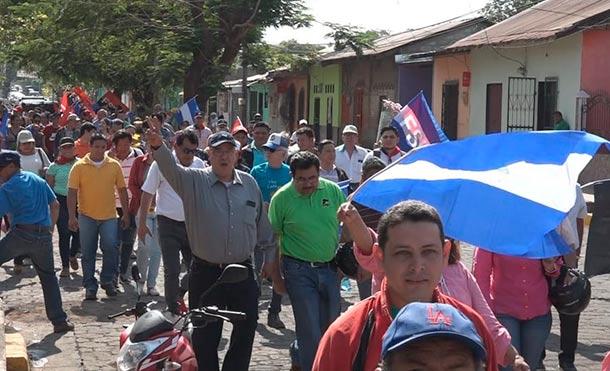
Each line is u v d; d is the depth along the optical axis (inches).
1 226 458.3
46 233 372.5
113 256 444.5
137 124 725.9
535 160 184.1
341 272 289.0
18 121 1026.1
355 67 1496.1
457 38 1321.4
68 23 1320.1
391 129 454.9
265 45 1407.5
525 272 241.6
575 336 320.2
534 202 177.9
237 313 227.0
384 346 108.5
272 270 289.7
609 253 231.1
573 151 185.0
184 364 224.8
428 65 1277.1
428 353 105.7
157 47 1280.8
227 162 276.8
